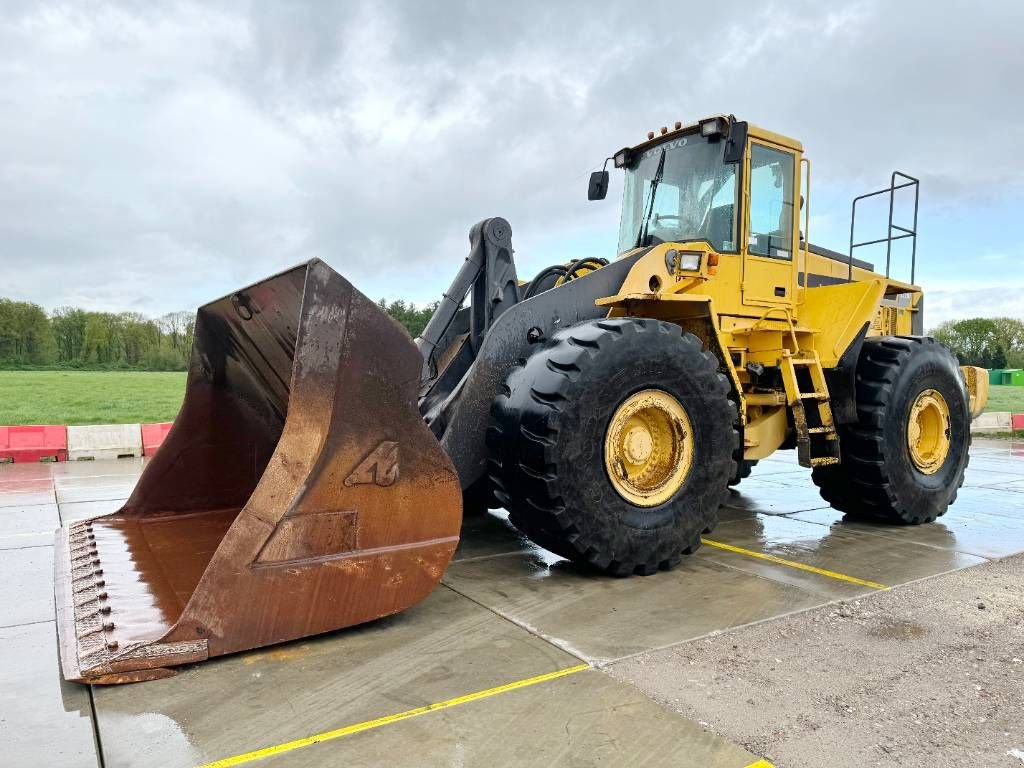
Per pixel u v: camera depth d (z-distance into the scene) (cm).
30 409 1783
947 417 521
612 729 210
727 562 398
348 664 253
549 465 331
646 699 229
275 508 261
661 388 364
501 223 439
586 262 489
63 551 360
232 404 446
